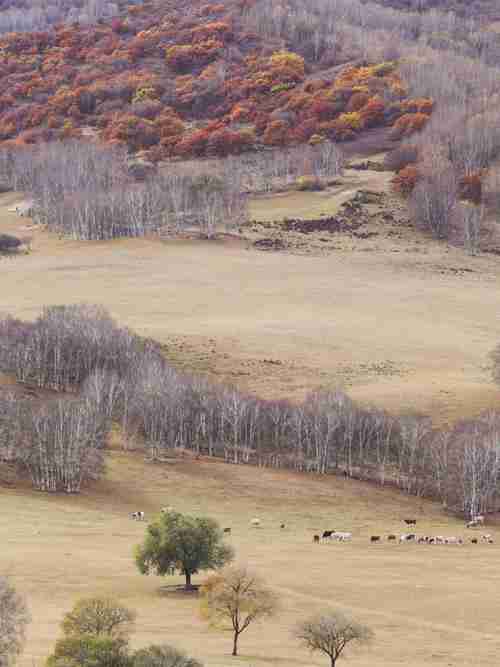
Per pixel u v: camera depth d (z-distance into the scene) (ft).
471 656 340.39
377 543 548.31
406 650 342.03
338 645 313.73
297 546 521.65
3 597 294.25
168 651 260.01
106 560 450.71
